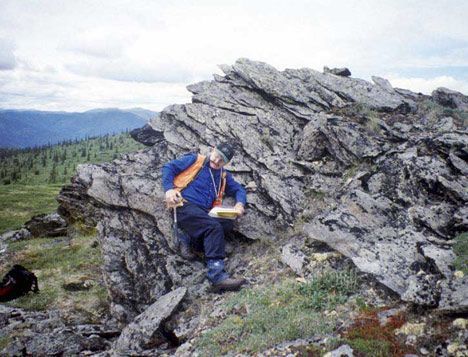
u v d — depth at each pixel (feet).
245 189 12.40
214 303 9.46
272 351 6.66
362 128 13.02
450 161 10.83
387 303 7.46
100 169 13.50
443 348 5.93
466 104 15.51
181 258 11.51
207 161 11.09
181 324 9.12
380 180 11.06
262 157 13.19
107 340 10.62
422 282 7.20
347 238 9.16
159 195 12.46
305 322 7.20
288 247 10.15
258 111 14.99
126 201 12.78
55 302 13.76
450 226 9.25
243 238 11.78
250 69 16.47
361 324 6.82
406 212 9.78
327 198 11.37
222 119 14.71
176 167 10.96
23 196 111.65
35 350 9.57
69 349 9.68
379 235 9.15
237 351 7.02
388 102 14.67
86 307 13.41
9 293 14.01
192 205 10.62
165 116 16.19
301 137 13.65
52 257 19.40
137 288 11.49
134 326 9.45
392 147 12.19
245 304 8.59
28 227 26.21
